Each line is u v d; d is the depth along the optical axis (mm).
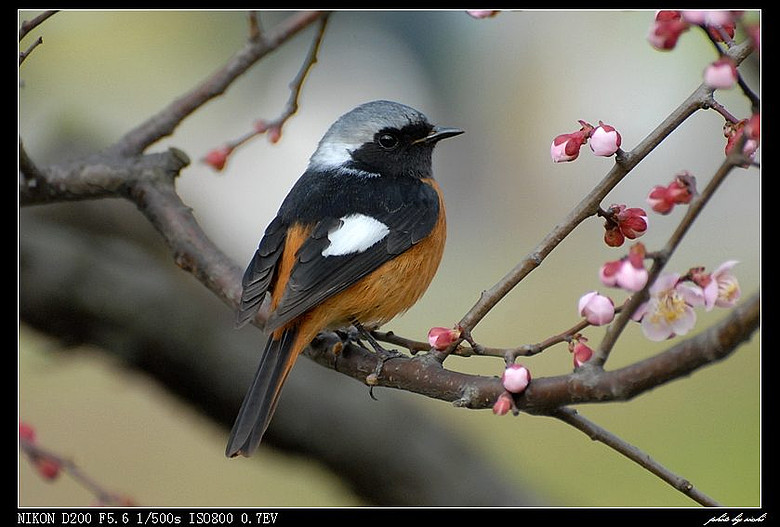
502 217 16141
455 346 5965
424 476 10938
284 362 7359
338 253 7965
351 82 16688
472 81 16422
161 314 10453
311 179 8922
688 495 5645
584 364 5203
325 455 10922
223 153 7695
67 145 11461
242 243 15508
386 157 9266
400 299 8391
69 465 6590
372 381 6344
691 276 5152
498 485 11062
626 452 5727
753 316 4402
